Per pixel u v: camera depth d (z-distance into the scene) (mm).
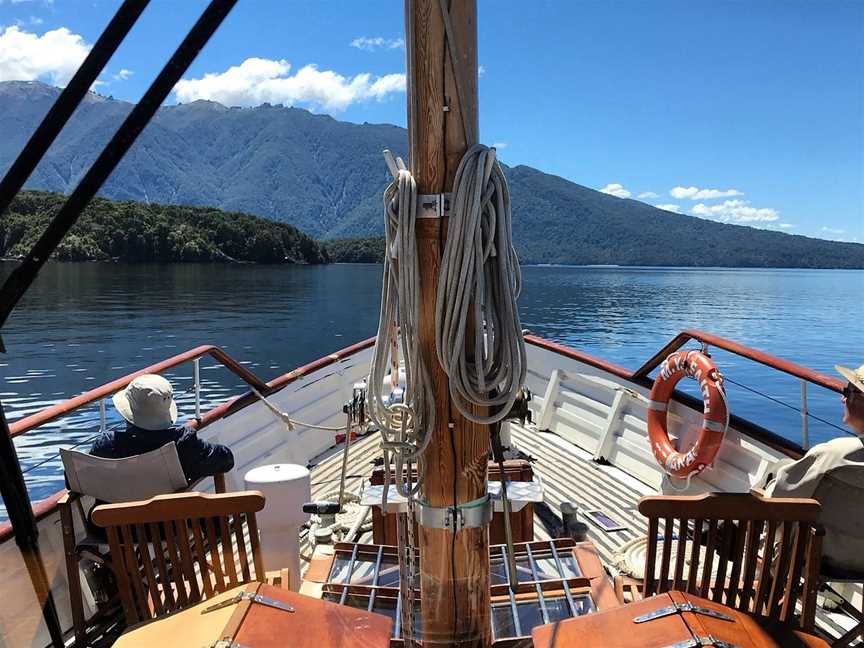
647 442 4844
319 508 2773
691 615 1810
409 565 2074
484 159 1766
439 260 1861
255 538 2211
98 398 3463
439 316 1837
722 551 2193
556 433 5723
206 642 1775
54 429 13875
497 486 3156
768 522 2143
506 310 1868
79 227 75000
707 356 4004
